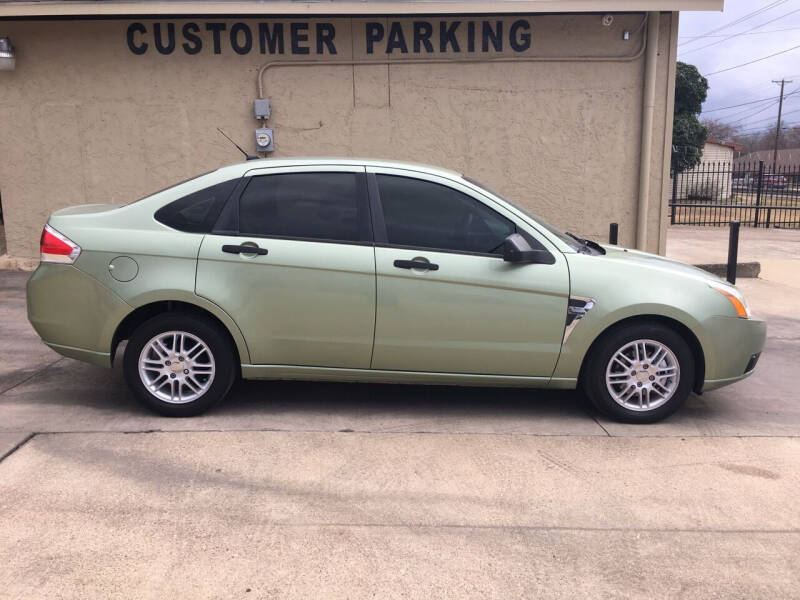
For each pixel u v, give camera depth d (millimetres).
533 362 4367
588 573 2898
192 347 4379
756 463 3998
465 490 3580
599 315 4281
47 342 4434
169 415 4414
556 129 9000
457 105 8930
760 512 3436
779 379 5707
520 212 4422
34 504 3314
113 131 8930
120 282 4234
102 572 2807
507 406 4840
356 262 4227
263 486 3561
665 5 8242
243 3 8117
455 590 2762
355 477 3688
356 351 4332
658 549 3090
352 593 2725
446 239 4328
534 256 4230
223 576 2807
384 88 8875
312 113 8922
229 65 8781
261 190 4355
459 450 4062
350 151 9023
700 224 19438
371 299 4246
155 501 3377
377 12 8203
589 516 3357
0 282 8461
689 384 4453
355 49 8766
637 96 8906
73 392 4898
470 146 9039
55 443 4004
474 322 4289
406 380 4445
